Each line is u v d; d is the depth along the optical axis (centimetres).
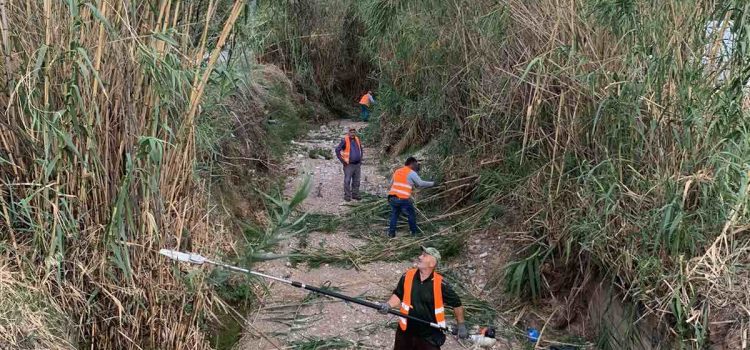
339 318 600
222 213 720
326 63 1945
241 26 498
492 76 758
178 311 458
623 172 512
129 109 408
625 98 489
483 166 815
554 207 606
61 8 389
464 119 880
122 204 387
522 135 696
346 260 740
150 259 437
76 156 395
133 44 400
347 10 1953
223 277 477
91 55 395
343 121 1878
